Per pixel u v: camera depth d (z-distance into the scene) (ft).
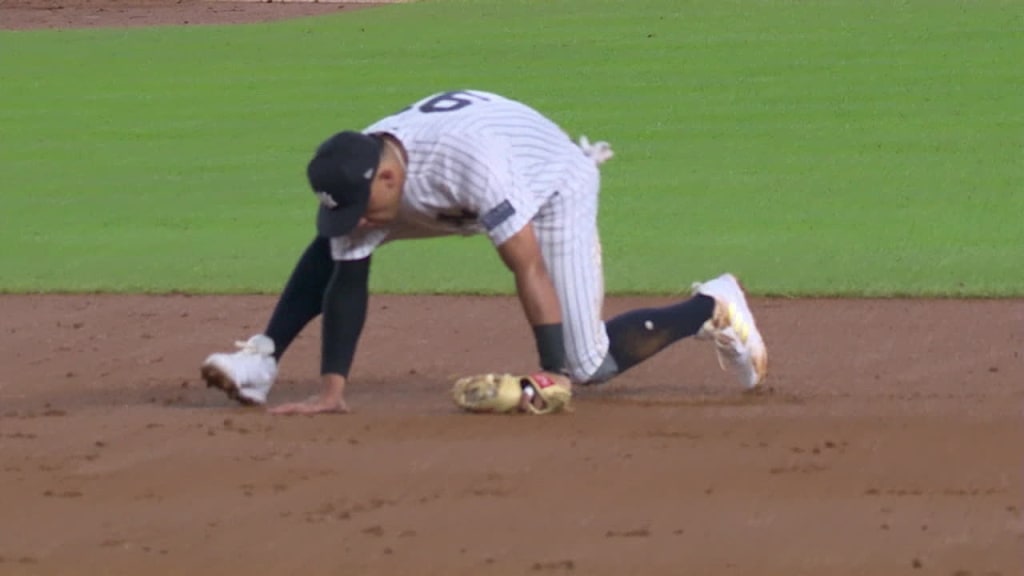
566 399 76.54
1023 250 126.41
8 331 103.45
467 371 89.35
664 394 81.76
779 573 54.13
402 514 61.16
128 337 100.99
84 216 152.97
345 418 76.59
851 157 174.70
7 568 56.29
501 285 116.57
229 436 73.15
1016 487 63.16
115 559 57.00
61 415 78.74
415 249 132.46
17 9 355.77
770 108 207.82
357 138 72.28
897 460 67.21
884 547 56.49
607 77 236.63
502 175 72.43
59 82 250.16
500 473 66.18
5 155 191.72
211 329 103.19
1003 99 207.51
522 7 310.86
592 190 76.38
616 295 112.06
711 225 140.46
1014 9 276.41
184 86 243.40
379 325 103.19
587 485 64.28
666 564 55.16
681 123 199.82
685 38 266.16
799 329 99.71
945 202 149.18
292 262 127.95
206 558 56.85
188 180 172.96
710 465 66.85
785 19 278.46
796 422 74.28
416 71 249.55
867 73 229.86
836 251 127.34
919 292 110.73
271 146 193.57
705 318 79.71
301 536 58.95
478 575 54.44
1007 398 79.41
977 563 54.80
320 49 274.57
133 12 347.36
